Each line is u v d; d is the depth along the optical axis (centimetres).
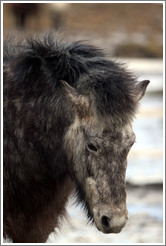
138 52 8900
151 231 1770
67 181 1227
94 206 1085
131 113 1115
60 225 1298
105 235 1738
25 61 1183
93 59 1171
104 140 1084
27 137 1167
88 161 1095
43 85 1173
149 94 5512
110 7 12125
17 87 1180
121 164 1079
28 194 1187
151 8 12188
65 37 1274
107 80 1118
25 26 8394
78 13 11575
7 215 1179
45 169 1186
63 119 1147
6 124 1170
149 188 2272
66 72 1165
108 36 10275
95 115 1098
